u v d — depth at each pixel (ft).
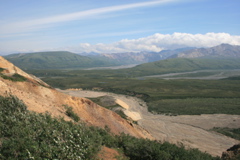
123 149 59.98
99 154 46.60
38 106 70.74
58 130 44.83
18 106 51.26
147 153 55.77
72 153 37.29
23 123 42.16
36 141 36.58
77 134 45.75
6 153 31.27
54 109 78.54
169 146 65.05
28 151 31.17
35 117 47.98
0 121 40.06
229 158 83.30
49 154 33.32
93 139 50.96
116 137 71.05
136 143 64.54
